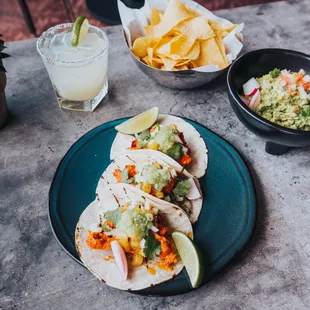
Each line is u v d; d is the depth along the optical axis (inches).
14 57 29.1
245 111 21.9
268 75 25.0
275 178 23.4
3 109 24.5
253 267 20.1
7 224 21.3
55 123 25.6
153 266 19.2
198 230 20.7
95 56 24.1
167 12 26.2
